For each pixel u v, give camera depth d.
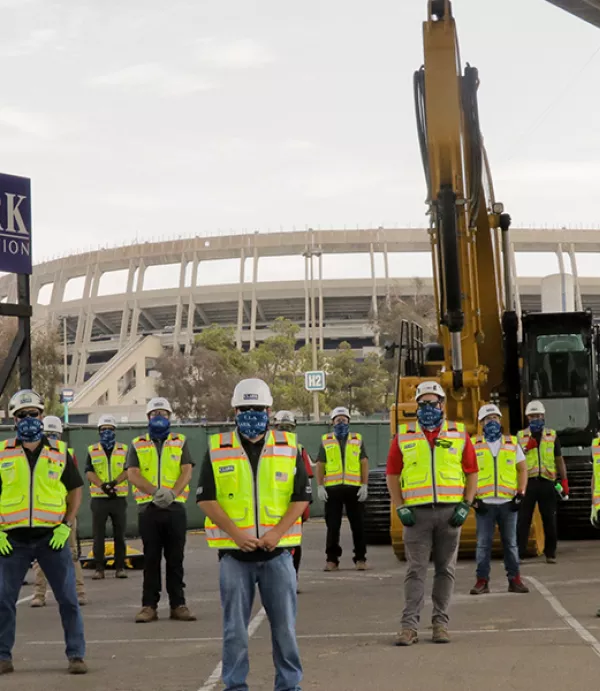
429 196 14.76
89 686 8.04
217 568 17.09
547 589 12.64
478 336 15.30
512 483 12.35
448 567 9.52
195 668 8.66
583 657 8.44
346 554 18.88
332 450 16.02
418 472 9.50
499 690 7.42
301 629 10.47
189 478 11.62
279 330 90.44
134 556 17.30
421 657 8.70
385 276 166.25
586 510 18.81
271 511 6.77
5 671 8.63
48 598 14.12
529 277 170.38
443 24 14.85
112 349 174.12
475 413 15.32
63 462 8.85
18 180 14.00
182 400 82.69
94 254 179.25
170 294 171.00
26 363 13.83
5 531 8.63
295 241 168.25
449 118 14.65
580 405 18.95
